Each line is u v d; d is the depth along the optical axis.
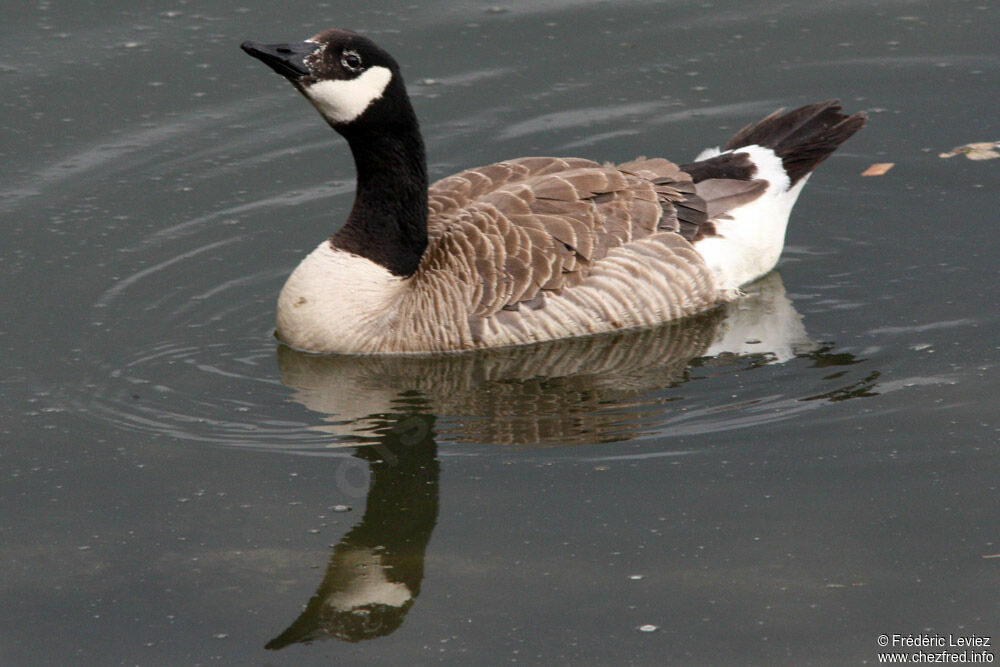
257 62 19.52
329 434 12.68
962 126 18.27
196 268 15.90
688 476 11.70
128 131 18.25
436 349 14.02
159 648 9.95
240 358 14.16
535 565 10.65
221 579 10.70
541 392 13.30
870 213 16.80
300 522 11.36
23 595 10.55
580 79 19.48
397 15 20.70
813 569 10.43
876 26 20.53
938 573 10.31
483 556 10.78
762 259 15.26
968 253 15.65
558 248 13.96
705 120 18.56
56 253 16.02
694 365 13.69
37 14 20.47
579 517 11.20
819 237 16.38
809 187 17.48
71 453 12.37
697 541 10.81
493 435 12.55
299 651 9.84
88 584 10.66
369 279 14.15
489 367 13.81
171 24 20.28
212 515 11.47
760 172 15.38
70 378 13.66
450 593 10.39
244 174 17.77
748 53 20.00
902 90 19.06
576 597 10.27
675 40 20.38
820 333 14.18
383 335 14.07
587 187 14.33
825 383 13.15
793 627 9.83
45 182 17.25
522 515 11.27
